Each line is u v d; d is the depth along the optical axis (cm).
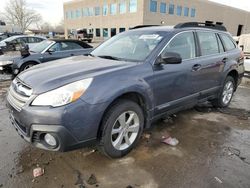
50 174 262
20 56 740
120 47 371
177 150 317
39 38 1278
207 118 437
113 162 286
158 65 319
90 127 248
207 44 417
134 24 3694
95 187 243
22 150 311
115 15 4012
